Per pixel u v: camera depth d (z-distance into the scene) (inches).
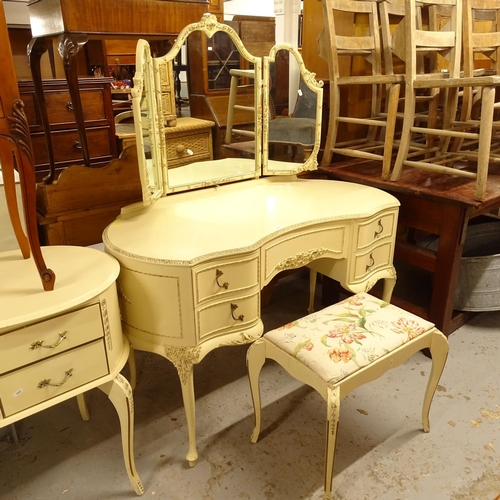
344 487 53.3
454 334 82.4
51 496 52.1
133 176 66.2
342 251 65.0
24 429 61.2
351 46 79.2
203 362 75.5
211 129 64.9
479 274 78.1
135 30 56.7
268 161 72.8
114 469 55.7
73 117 69.2
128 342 52.8
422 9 90.9
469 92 87.0
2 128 39.9
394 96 72.3
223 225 57.4
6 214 55.1
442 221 71.8
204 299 50.8
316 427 62.3
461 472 55.2
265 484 53.8
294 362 49.9
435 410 64.9
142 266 48.8
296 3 99.8
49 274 43.3
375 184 77.2
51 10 53.9
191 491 53.0
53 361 43.2
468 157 80.7
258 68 66.1
